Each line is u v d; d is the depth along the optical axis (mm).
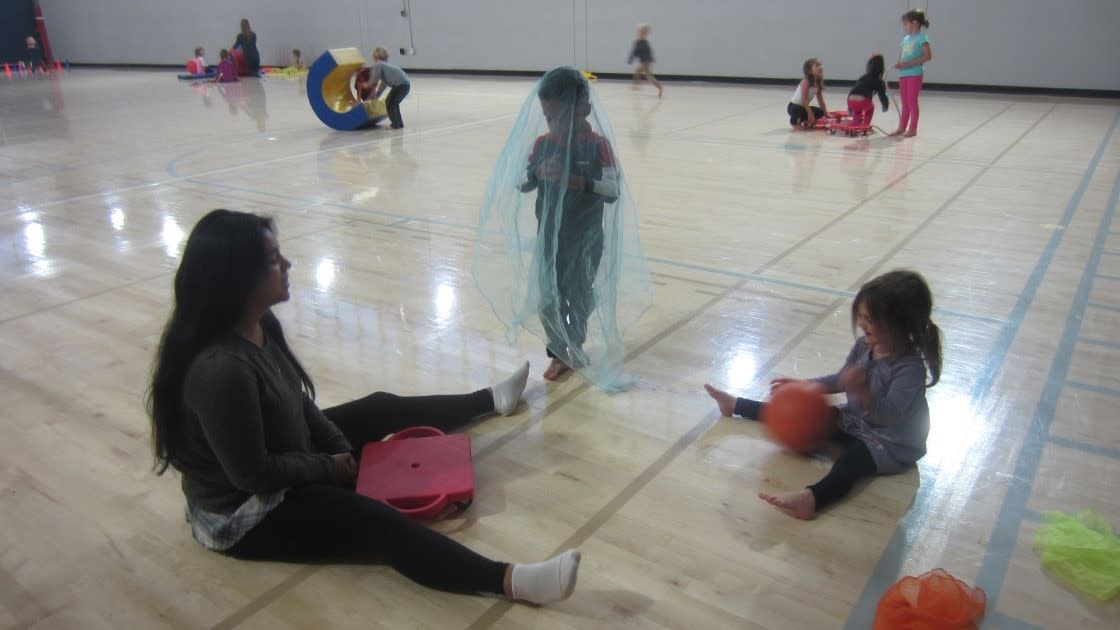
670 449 2742
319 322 3912
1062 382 3145
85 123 11461
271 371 2039
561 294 3129
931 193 6332
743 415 2912
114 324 3939
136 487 2566
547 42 16516
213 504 2111
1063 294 4105
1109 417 2877
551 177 2924
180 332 1935
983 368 3273
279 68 20203
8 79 19594
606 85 15148
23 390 3240
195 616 1997
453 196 6496
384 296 4262
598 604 2012
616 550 2223
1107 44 11539
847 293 4184
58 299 4305
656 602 2018
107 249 5219
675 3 14891
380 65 9992
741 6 14250
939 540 2240
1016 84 12398
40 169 8047
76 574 2158
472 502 2447
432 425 2789
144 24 22016
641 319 3881
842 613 1976
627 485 2533
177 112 12555
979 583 2068
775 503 2338
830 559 2172
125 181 7371
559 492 2498
